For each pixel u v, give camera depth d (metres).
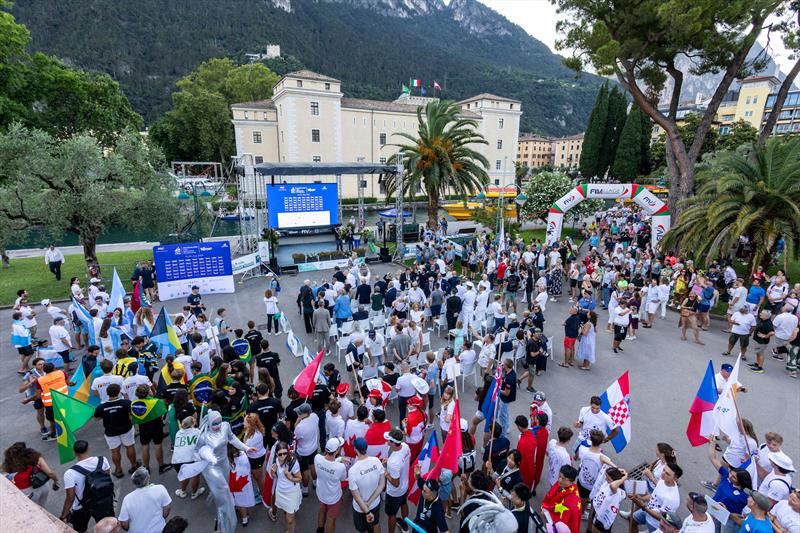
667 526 5.07
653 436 8.73
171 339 10.46
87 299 16.52
